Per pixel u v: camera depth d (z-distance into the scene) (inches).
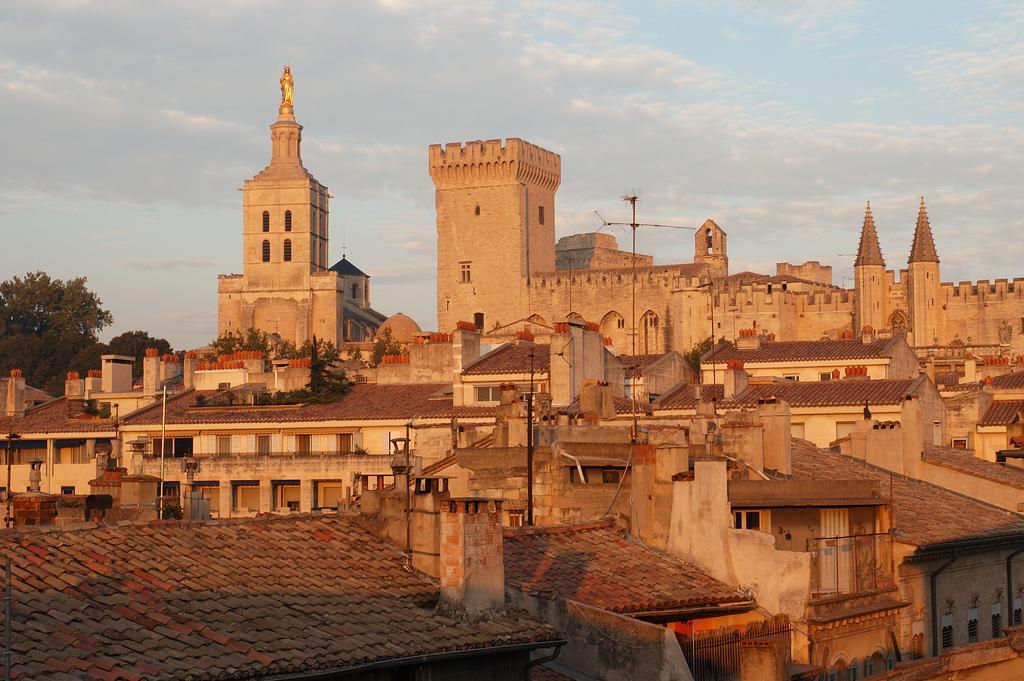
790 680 1387.8
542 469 1952.5
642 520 1768.0
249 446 4126.5
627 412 3627.0
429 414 3971.5
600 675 1433.3
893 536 1975.9
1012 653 1108.5
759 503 1852.9
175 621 1149.1
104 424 4259.4
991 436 4288.9
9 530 1237.1
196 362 5462.6
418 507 1385.3
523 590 1478.8
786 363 5039.4
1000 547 2267.5
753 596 1676.9
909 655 1967.3
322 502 3941.9
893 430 2581.2
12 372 4598.9
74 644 1072.2
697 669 1571.1
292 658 1123.9
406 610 1290.6
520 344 4451.3
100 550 1243.8
